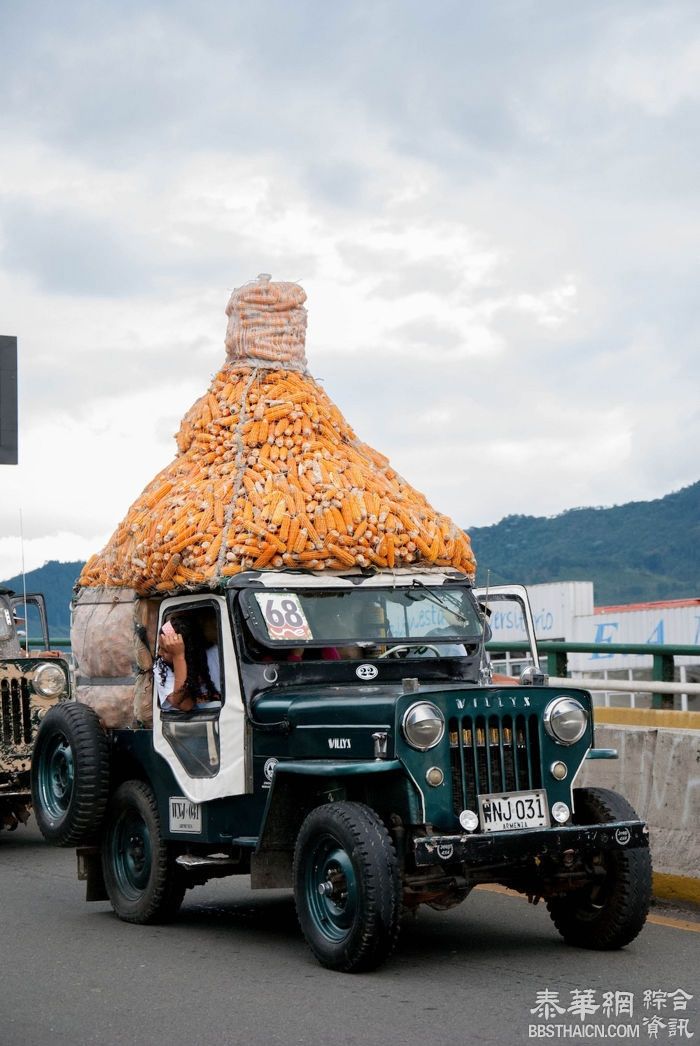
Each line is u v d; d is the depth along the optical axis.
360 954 6.84
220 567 7.96
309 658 8.00
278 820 7.52
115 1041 6.01
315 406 8.88
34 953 7.85
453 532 8.79
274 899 9.59
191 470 8.84
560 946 7.76
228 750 7.79
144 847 8.71
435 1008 6.40
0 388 13.18
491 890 9.82
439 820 6.93
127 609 8.88
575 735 7.32
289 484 8.32
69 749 9.05
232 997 6.69
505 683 8.87
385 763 6.87
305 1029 6.10
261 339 9.08
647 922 8.46
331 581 8.14
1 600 14.07
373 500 8.41
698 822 9.01
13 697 12.39
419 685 7.89
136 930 8.51
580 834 7.07
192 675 8.21
